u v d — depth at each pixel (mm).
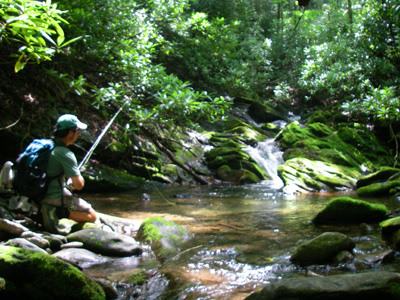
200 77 15242
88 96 8109
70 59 7180
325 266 3088
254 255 3424
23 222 3721
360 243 3756
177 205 6289
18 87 6918
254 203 6590
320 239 3287
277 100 17297
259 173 10195
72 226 3922
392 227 3934
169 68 14625
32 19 2721
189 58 14547
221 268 3066
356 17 15164
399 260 3246
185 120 7559
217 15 18312
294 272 2973
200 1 18469
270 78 18516
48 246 3195
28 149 3596
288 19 22047
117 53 7242
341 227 4559
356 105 12281
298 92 17609
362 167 10484
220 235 4172
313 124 12375
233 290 2615
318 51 15102
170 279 2820
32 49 3033
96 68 7730
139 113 6855
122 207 5957
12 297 2219
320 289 2178
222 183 9680
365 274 2297
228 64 16234
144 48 8102
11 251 2369
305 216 5316
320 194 7934
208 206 6211
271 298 2238
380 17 13328
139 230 4043
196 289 2631
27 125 6914
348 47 14367
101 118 8773
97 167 8047
